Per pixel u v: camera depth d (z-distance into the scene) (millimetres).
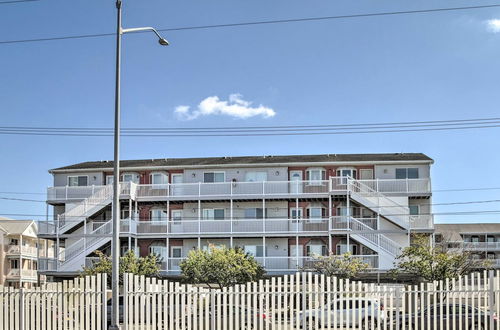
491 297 16766
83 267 41594
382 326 16906
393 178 48531
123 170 51219
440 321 16766
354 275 38719
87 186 49750
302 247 47281
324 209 48281
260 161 50375
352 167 49062
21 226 73812
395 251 42406
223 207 49094
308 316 16734
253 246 47781
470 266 35344
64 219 47188
